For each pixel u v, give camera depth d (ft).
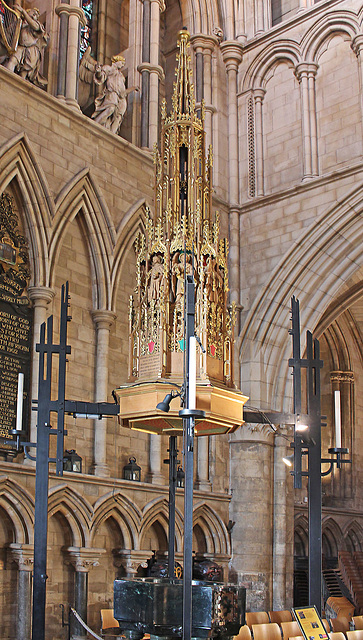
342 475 84.12
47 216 50.78
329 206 61.72
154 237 29.94
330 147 63.57
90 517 48.47
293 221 64.13
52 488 46.24
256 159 68.28
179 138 30.91
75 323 52.90
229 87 71.00
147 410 26.96
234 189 68.44
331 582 72.38
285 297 63.98
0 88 49.06
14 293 49.06
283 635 39.45
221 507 60.85
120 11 70.08
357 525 81.92
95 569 49.85
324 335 87.20
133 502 51.60
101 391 52.85
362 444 87.40
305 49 66.08
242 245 67.26
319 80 65.46
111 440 53.31
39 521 25.72
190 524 21.16
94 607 49.19
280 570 60.49
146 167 60.18
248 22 71.92
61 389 27.12
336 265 62.69
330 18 64.95
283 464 62.90
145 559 51.78
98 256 54.75
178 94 31.37
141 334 29.37
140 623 22.36
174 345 28.25
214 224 30.37
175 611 22.03
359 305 86.02
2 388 47.16
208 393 26.63
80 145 54.54
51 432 26.73
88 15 67.00
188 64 31.89
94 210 54.70
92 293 54.70
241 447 62.59
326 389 87.51
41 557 25.39
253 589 59.00
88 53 63.00
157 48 65.26
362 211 60.44
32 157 50.21
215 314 29.48
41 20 58.08
